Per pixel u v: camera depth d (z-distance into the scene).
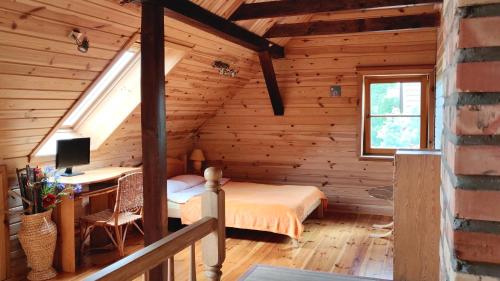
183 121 5.98
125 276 1.21
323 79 5.93
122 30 3.33
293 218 4.48
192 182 5.79
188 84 5.02
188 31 3.97
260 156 6.44
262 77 6.26
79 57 3.27
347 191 5.99
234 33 4.19
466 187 0.81
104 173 4.50
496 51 0.78
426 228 2.12
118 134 4.85
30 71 3.04
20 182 3.81
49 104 3.54
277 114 6.19
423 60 5.41
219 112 6.59
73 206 3.99
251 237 4.95
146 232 3.07
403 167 2.14
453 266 0.83
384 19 4.66
